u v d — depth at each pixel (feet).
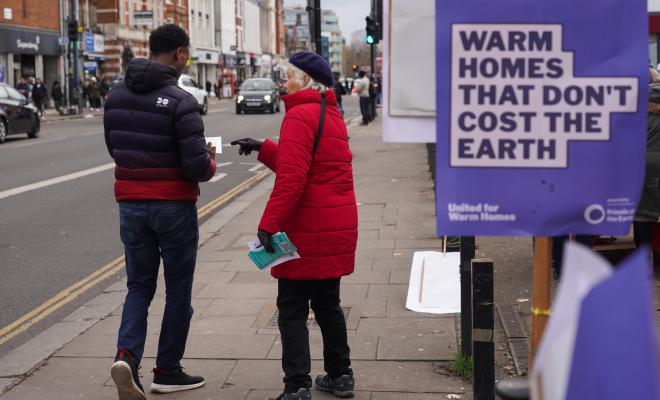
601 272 5.66
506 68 9.68
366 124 132.16
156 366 19.61
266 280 29.89
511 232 9.89
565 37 9.62
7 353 23.89
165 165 18.26
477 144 9.80
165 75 18.22
